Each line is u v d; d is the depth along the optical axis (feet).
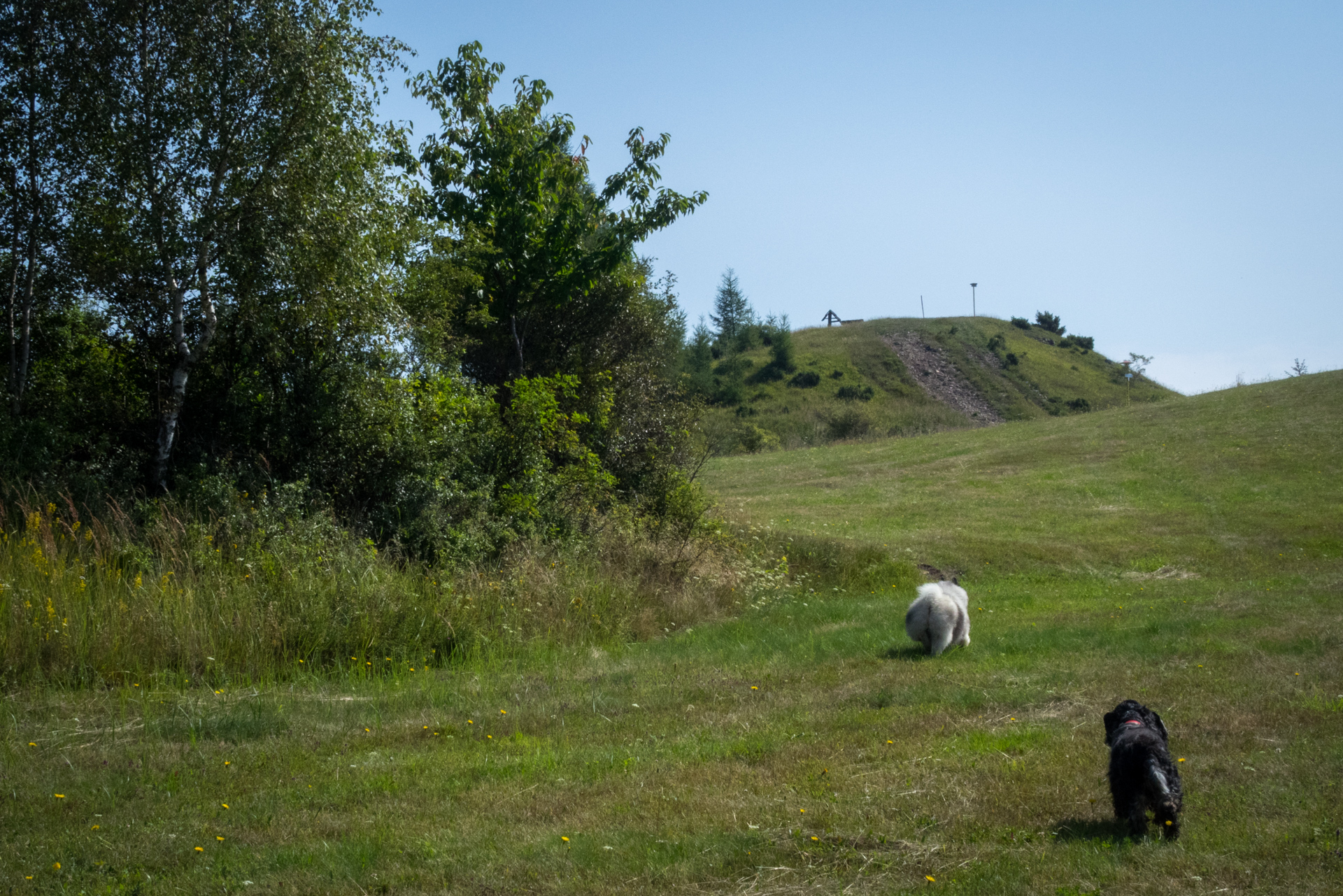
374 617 36.22
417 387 53.57
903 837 17.04
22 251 47.32
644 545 54.24
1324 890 13.85
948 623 36.32
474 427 55.01
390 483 49.90
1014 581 64.03
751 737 24.91
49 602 30.60
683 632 44.42
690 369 237.45
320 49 47.09
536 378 59.26
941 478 113.39
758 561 59.88
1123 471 108.47
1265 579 57.98
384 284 51.47
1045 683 29.96
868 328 304.91
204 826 18.61
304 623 34.73
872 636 41.11
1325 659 31.55
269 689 30.58
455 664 36.17
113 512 40.83
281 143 46.19
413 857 16.85
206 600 34.27
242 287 47.55
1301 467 101.55
